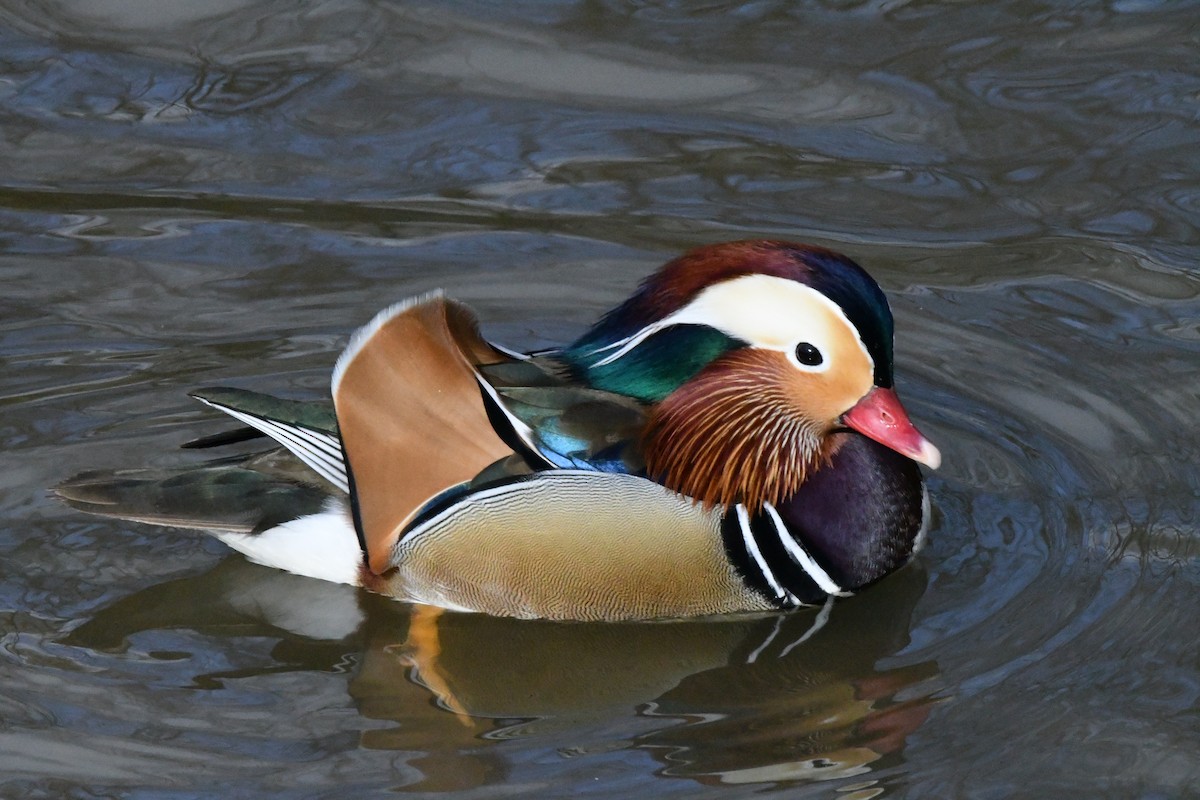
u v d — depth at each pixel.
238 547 11.46
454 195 15.16
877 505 11.34
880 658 10.70
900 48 16.92
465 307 10.66
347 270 14.41
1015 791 9.38
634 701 10.38
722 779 9.52
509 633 11.16
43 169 15.34
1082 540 11.58
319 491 11.23
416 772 9.57
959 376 13.31
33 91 16.20
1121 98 16.12
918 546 11.56
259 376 13.18
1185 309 13.84
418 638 11.02
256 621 11.05
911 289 14.18
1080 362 13.38
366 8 17.45
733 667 10.77
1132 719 9.89
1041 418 12.84
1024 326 13.78
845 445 11.40
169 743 9.79
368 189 15.21
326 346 13.55
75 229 14.72
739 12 17.48
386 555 11.05
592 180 15.36
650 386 11.14
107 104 16.06
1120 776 9.45
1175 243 14.52
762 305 10.91
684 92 16.39
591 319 13.90
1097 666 10.37
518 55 16.81
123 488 11.16
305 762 9.66
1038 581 11.24
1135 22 17.17
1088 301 13.98
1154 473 12.20
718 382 11.05
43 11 17.39
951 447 12.59
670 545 10.90
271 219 14.89
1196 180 15.15
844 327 10.78
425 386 10.80
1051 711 9.99
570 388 11.12
